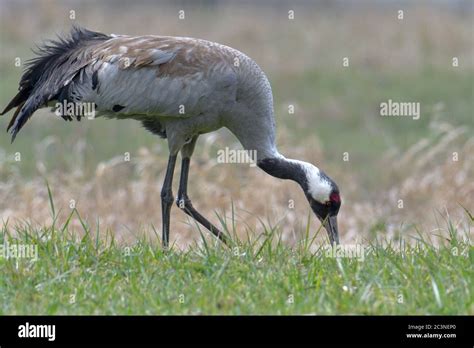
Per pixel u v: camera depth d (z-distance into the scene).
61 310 8.77
